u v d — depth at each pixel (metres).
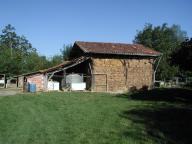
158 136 13.63
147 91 37.34
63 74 42.88
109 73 42.56
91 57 42.03
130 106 23.30
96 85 41.91
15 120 18.19
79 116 18.92
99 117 18.44
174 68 61.72
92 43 45.19
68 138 13.72
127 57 43.47
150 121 16.80
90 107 22.95
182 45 31.25
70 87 42.06
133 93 35.91
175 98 28.91
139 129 14.98
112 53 41.91
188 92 34.06
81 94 34.41
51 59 74.12
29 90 40.16
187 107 22.47
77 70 45.44
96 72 42.03
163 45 68.75
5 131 15.49
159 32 72.06
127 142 12.82
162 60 62.47
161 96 30.72
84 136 13.94
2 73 62.06
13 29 101.25
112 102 26.27
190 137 13.45
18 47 101.00
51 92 37.66
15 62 63.38
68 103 25.56
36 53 77.00
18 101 27.14
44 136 14.24
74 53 47.50
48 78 42.56
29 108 22.83
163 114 19.03
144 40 72.56
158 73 63.25
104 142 12.92
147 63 44.50
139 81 43.91
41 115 19.69
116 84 42.81
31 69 67.62
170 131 14.45
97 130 15.00
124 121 17.00
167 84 51.22
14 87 56.50
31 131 15.29
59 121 17.56
